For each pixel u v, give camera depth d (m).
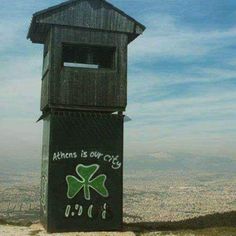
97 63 20.98
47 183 18.25
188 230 19.20
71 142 18.42
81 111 18.80
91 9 19.02
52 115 18.34
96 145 18.66
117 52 19.25
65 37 18.72
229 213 25.62
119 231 18.52
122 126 19.02
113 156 18.80
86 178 18.44
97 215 18.41
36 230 18.55
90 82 18.83
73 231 18.12
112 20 19.20
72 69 18.66
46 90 19.20
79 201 18.28
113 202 18.59
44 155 19.88
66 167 18.27
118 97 19.09
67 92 18.50
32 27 19.58
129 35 19.70
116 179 18.72
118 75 19.17
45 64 20.42
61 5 18.58
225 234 18.30
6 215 44.97
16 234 17.59
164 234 18.22
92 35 19.03
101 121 18.81
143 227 20.14
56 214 18.02
